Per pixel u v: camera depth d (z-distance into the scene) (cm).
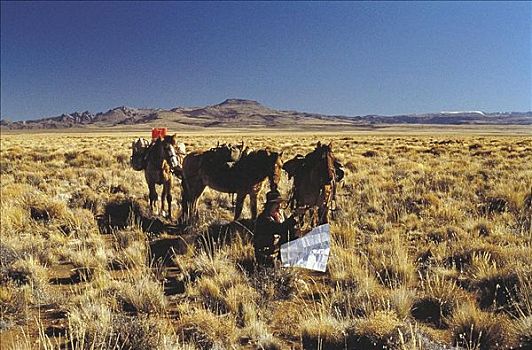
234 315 773
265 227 982
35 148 4531
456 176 2170
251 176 1246
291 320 760
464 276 900
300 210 985
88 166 2966
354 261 951
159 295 828
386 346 637
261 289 863
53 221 1436
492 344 655
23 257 1063
